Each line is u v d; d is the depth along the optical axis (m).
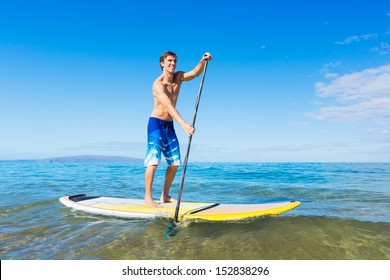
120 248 2.67
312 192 6.36
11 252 2.62
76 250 2.65
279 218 3.59
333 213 4.06
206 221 3.50
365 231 3.04
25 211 4.24
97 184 8.13
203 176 11.41
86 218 3.80
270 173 13.27
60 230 3.24
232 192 6.44
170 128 4.26
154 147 4.07
